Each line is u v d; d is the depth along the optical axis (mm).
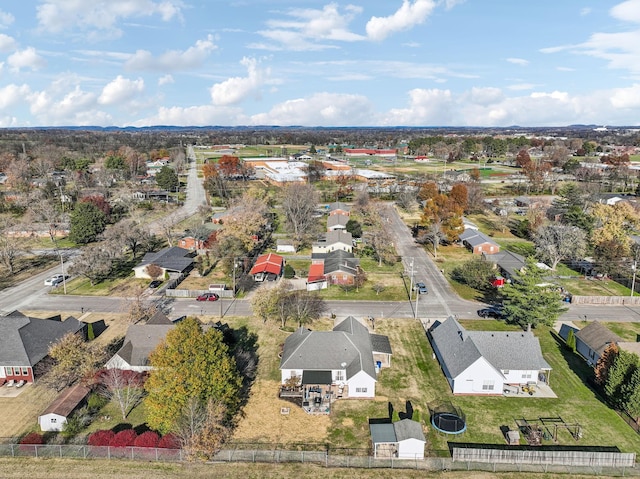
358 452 39906
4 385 48844
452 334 55125
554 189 159000
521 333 52219
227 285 77875
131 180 175750
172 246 96750
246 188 163500
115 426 42750
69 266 83562
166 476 36969
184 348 41281
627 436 41938
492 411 45500
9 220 113312
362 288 77688
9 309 68000
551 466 38406
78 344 49000
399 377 51438
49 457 38812
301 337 52719
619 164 189625
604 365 48062
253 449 40000
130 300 66750
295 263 90750
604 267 83062
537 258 87625
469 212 134500
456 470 38062
